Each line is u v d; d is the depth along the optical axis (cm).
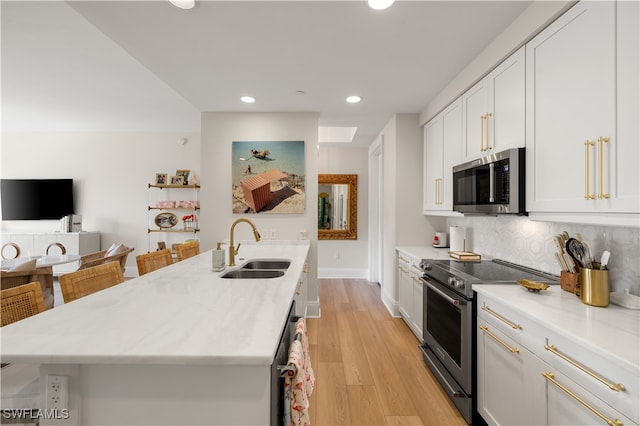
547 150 164
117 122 507
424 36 207
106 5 175
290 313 134
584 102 140
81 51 273
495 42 209
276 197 366
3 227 548
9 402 100
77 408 89
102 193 560
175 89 299
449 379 206
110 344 90
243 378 88
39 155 558
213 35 206
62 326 104
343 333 320
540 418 129
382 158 440
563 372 116
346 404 203
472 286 179
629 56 119
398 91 302
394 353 275
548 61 163
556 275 201
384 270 428
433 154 331
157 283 167
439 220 368
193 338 94
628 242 150
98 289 168
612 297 144
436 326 232
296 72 262
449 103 286
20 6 210
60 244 515
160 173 554
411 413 194
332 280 545
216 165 368
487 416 169
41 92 374
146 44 217
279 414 102
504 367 154
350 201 554
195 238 557
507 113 199
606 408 98
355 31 201
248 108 353
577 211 143
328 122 408
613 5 125
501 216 259
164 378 89
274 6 176
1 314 117
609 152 127
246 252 301
